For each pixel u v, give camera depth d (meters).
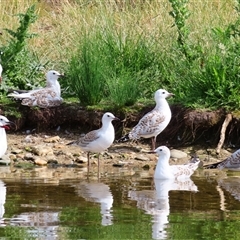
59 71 19.38
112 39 19.16
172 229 10.55
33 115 17.45
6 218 11.16
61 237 10.21
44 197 12.45
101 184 13.55
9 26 21.50
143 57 18.78
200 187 13.36
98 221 10.96
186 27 18.73
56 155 16.06
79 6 22.53
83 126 17.38
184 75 17.98
